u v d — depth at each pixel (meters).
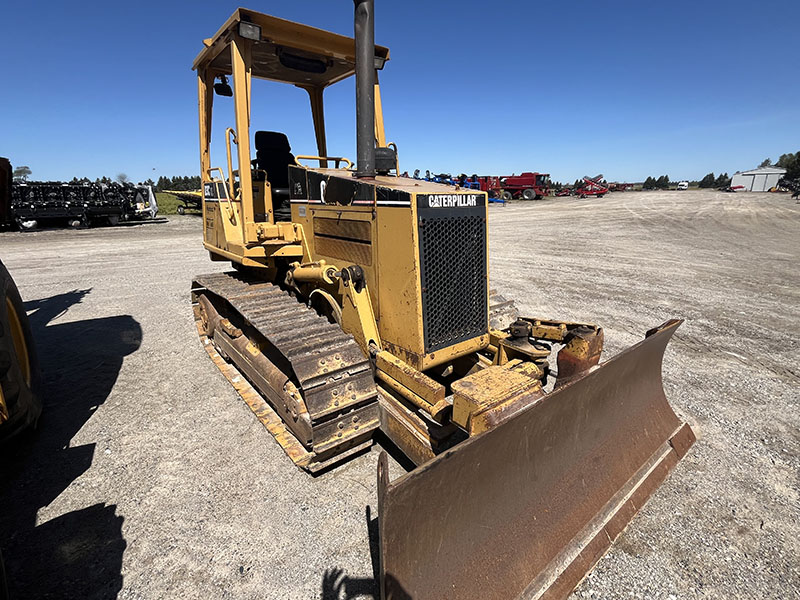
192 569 2.37
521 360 3.13
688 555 2.46
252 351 4.14
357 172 3.41
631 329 6.12
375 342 3.28
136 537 2.59
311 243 3.93
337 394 2.94
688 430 3.46
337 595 2.23
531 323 3.76
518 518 2.22
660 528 2.64
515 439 2.13
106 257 12.64
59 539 2.57
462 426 2.44
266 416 3.76
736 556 2.45
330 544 2.54
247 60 3.77
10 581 2.28
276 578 2.32
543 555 2.23
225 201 4.72
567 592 2.17
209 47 4.30
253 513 2.78
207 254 13.20
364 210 3.19
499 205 36.34
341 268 3.55
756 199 37.12
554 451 2.43
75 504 2.85
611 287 8.66
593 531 2.46
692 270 10.21
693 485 3.00
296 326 3.40
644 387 3.26
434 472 1.73
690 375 4.68
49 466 3.23
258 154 4.94
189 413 3.98
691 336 5.85
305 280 4.01
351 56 4.32
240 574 2.35
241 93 3.78
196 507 2.83
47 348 5.57
